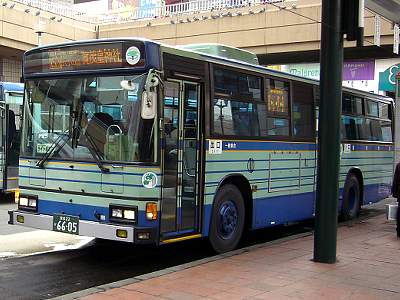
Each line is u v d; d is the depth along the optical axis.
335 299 5.61
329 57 7.29
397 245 8.72
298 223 12.12
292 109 9.81
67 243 8.99
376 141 13.47
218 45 8.85
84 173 7.12
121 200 6.80
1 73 27.67
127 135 6.82
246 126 8.55
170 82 7.14
